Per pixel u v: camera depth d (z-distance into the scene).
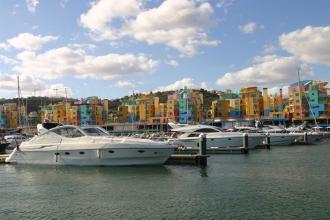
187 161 35.16
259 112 132.00
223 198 21.84
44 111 158.00
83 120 150.62
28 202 21.67
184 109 138.00
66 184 26.58
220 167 33.78
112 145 32.50
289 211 19.09
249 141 52.47
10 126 151.38
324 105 117.12
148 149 32.66
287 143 61.47
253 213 18.81
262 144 55.09
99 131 35.25
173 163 35.50
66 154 33.81
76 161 33.53
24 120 129.75
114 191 24.12
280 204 20.42
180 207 20.05
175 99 143.25
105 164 33.09
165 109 144.25
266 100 132.62
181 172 30.89
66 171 31.55
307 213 18.73
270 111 131.62
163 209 19.72
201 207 19.98
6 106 160.12
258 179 27.73
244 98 135.25
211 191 23.72
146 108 150.12
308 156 43.19
